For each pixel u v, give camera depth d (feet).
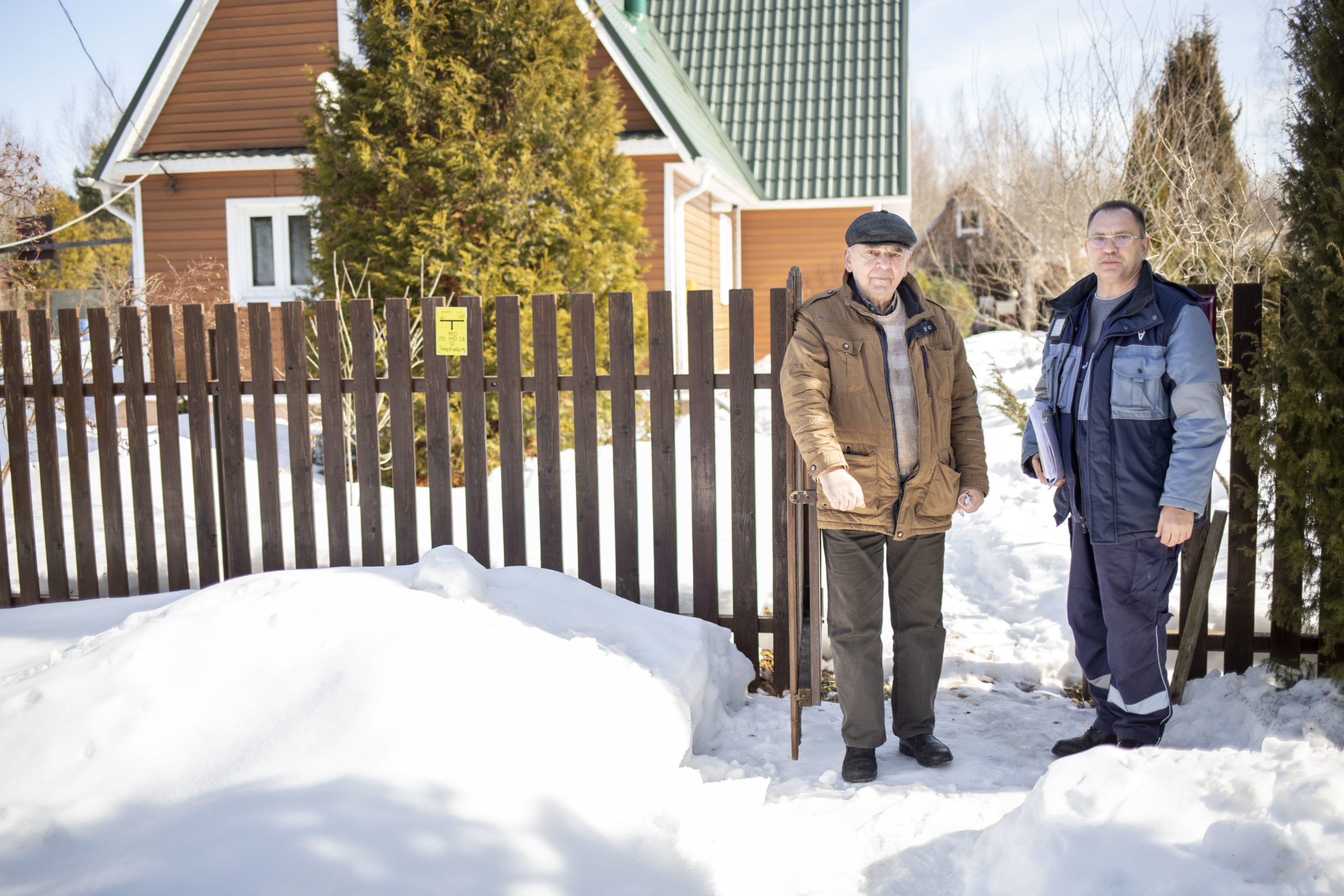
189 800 7.66
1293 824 6.63
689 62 56.59
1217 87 32.71
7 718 8.51
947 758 10.21
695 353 13.06
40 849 7.08
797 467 10.27
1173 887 6.32
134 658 9.26
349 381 14.17
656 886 7.52
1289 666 10.89
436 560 11.71
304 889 6.43
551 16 24.81
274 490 14.43
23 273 34.42
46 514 14.90
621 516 13.43
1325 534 10.14
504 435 13.66
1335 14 9.70
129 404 14.53
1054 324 10.66
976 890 7.59
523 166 23.86
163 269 41.55
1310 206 10.12
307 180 25.41
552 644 10.26
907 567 10.18
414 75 23.48
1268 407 10.64
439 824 7.32
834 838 8.63
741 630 13.34
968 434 10.48
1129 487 9.68
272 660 9.32
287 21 40.29
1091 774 7.72
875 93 53.31
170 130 41.57
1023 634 14.23
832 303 9.98
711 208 47.83
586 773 8.55
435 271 23.11
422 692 8.77
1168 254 27.22
